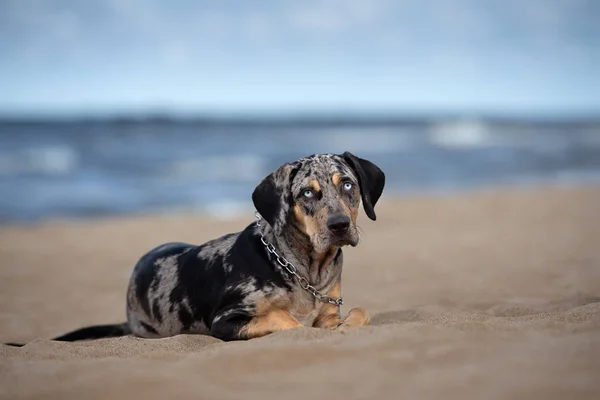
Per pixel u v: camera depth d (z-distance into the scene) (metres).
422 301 9.33
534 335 4.67
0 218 22.19
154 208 24.72
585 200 23.88
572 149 57.41
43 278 12.60
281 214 6.16
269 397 3.78
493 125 124.75
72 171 36.94
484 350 4.33
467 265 12.50
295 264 6.25
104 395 3.97
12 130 74.56
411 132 95.31
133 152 50.06
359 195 6.47
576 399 3.44
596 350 4.17
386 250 14.65
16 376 4.43
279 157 48.34
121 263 14.22
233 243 6.70
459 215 20.62
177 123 105.88
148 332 7.32
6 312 9.69
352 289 10.54
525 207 22.20
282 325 5.83
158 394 3.93
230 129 95.56
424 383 3.81
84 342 5.86
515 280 10.66
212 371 4.30
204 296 6.62
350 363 4.26
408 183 33.78
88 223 20.52
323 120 169.25
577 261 12.33
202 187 31.27
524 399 3.48
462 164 44.12
